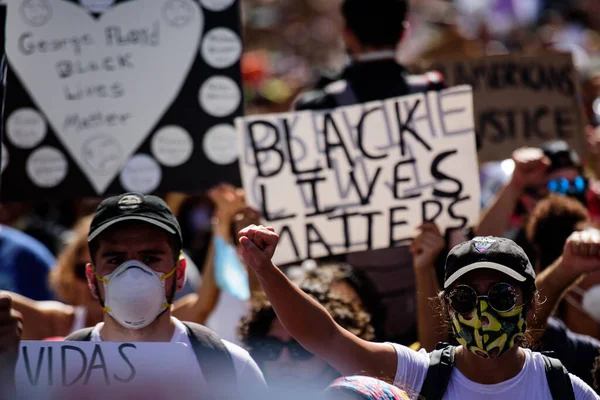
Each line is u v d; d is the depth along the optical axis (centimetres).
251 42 4538
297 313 975
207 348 1003
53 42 1491
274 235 972
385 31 1478
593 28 4703
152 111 1498
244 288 1438
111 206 1010
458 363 970
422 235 1354
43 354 921
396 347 998
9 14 1486
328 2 4694
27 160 1485
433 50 3341
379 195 1404
